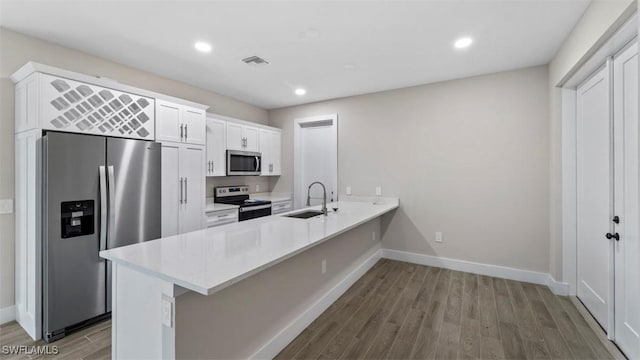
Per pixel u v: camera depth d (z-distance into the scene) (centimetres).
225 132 407
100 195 238
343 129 442
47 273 213
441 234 371
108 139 245
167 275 128
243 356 169
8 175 240
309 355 193
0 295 238
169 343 131
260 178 512
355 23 229
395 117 400
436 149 373
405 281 323
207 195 420
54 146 215
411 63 310
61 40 257
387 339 211
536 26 232
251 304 175
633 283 181
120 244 251
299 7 208
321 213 318
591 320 235
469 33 246
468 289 301
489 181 343
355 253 325
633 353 180
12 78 235
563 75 260
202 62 307
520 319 239
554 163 289
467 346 203
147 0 198
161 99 304
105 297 243
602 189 225
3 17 219
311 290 238
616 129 199
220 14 216
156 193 281
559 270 288
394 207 370
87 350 204
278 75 347
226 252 162
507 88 332
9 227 241
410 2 202
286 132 506
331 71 333
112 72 304
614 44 188
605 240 221
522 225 326
